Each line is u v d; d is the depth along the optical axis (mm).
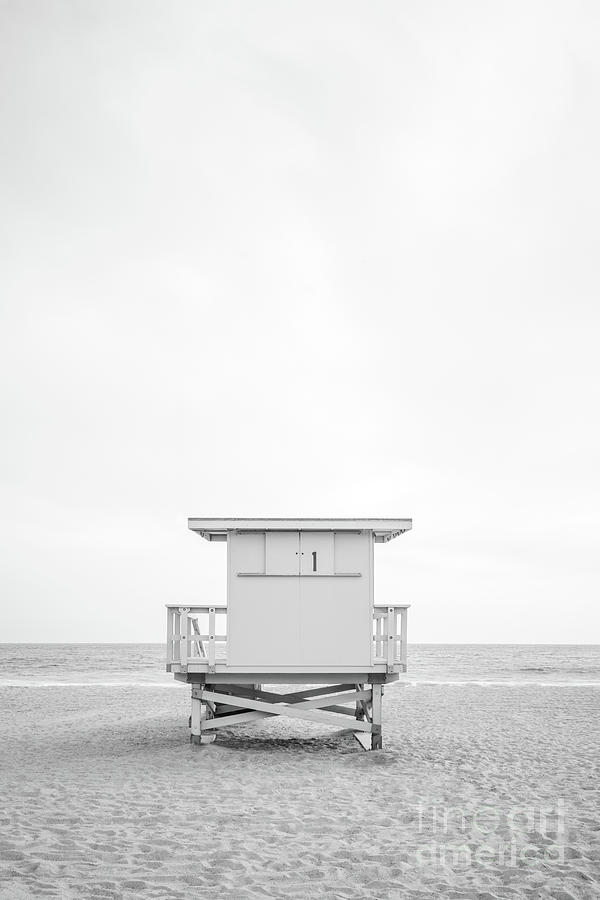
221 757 12438
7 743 14508
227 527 12969
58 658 74750
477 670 56375
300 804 9219
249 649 12914
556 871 6855
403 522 12953
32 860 6711
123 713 20938
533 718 19875
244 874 6555
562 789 10453
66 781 10344
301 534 13102
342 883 6438
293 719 18656
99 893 5945
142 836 7609
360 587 13047
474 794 10039
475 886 6449
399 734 16250
